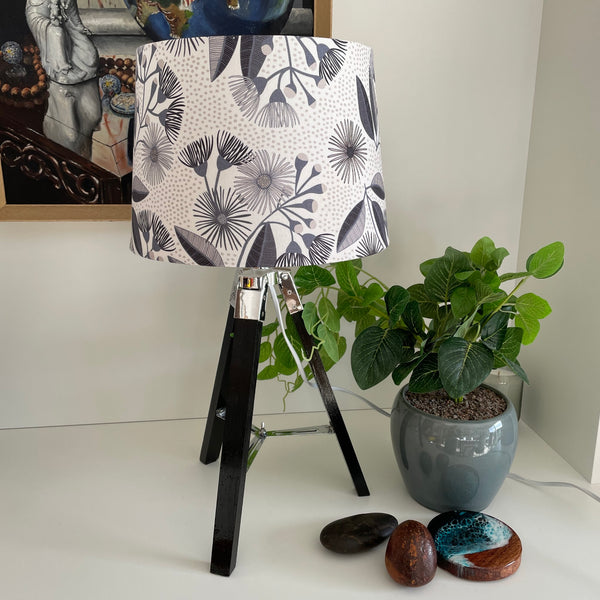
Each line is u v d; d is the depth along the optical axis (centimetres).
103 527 92
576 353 106
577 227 104
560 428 113
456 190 121
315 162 69
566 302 109
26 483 103
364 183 75
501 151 120
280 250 70
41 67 100
